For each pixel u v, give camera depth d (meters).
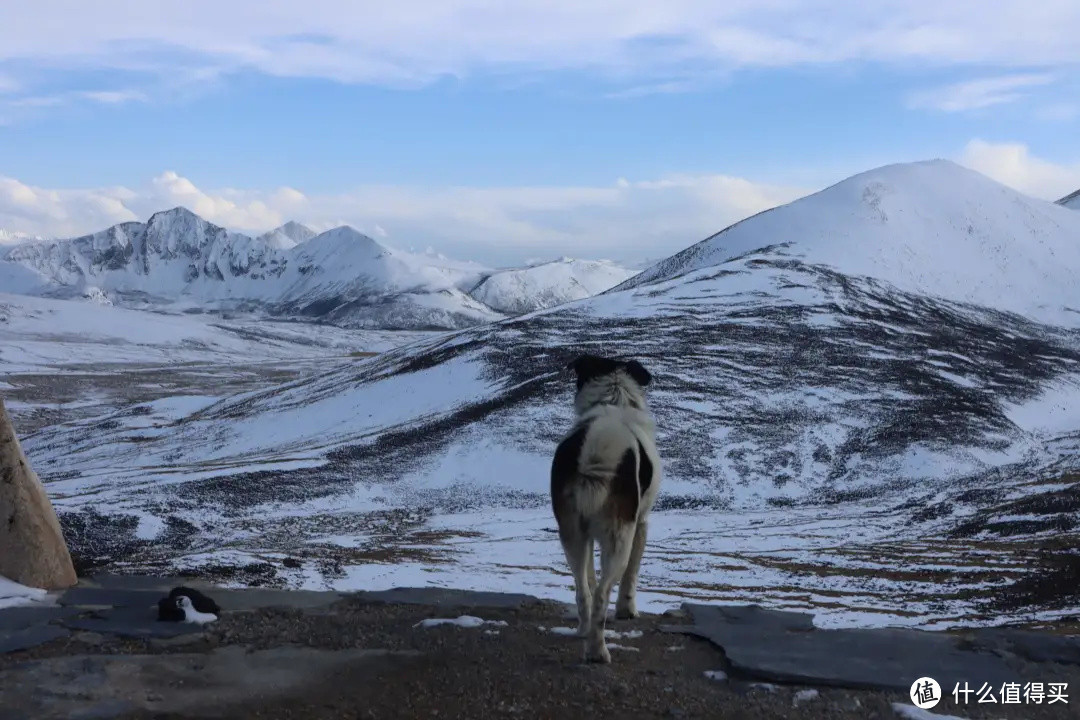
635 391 8.54
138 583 10.91
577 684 6.88
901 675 7.16
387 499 34.53
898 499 35.03
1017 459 40.97
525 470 37.81
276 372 113.56
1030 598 16.67
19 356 118.25
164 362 126.25
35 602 9.41
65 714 6.09
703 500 34.94
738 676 7.22
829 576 20.23
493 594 10.39
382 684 6.88
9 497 10.07
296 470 36.38
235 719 6.09
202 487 32.19
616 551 7.37
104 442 55.75
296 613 9.23
